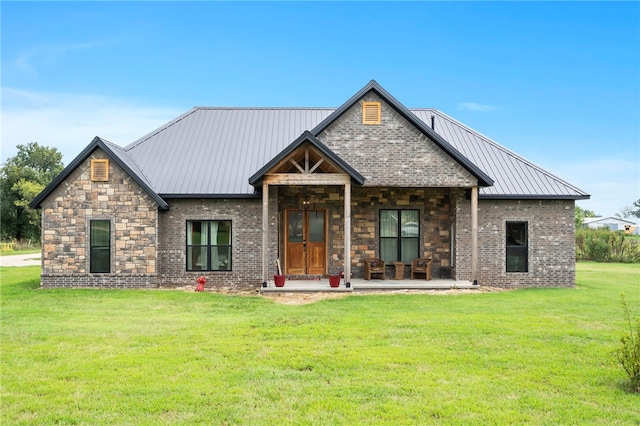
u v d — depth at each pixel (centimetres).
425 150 1858
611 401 707
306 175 1728
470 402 698
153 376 797
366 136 1859
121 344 995
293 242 2038
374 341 1019
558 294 1725
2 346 980
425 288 1816
